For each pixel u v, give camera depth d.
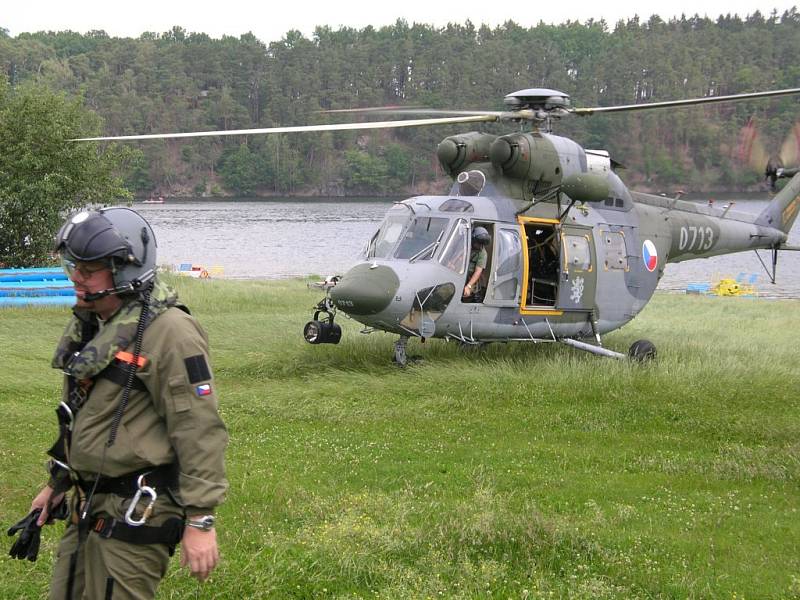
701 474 7.73
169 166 133.25
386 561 5.47
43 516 3.84
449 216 12.41
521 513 6.38
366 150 124.19
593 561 5.59
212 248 65.31
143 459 3.50
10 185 24.05
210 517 3.49
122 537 3.47
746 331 18.31
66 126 24.52
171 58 144.00
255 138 134.25
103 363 3.47
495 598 5.07
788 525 6.43
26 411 9.45
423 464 7.79
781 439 9.06
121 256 3.49
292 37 157.38
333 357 12.80
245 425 9.26
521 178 12.88
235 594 5.01
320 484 7.14
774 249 18.50
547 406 10.33
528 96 12.89
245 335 15.07
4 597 4.87
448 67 122.19
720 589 5.26
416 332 12.08
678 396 10.72
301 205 123.94
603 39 87.69
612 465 7.99
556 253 13.27
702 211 16.52
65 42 194.62
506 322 12.77
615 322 14.38
